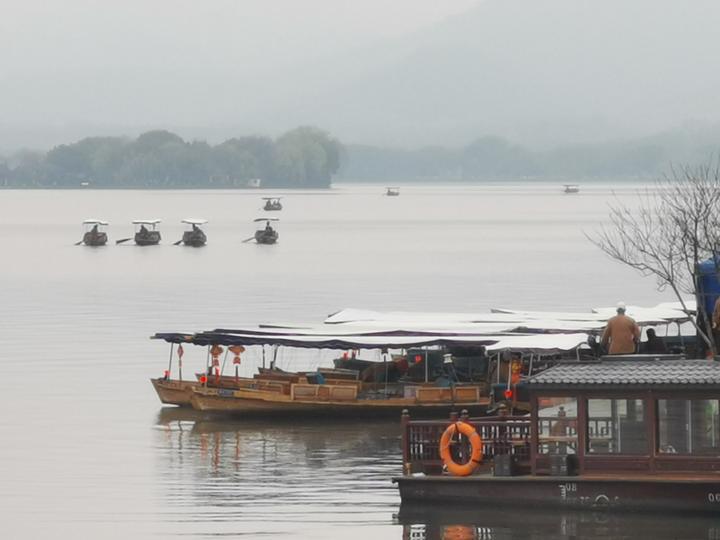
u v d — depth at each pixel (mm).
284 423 187500
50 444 171125
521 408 184500
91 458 163000
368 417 192000
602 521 129000
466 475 134625
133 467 157750
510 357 189875
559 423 131500
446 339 198750
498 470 133000
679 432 128250
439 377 198625
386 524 130500
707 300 192000
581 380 129625
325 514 134500
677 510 128375
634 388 128125
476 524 129875
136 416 191250
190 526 130750
